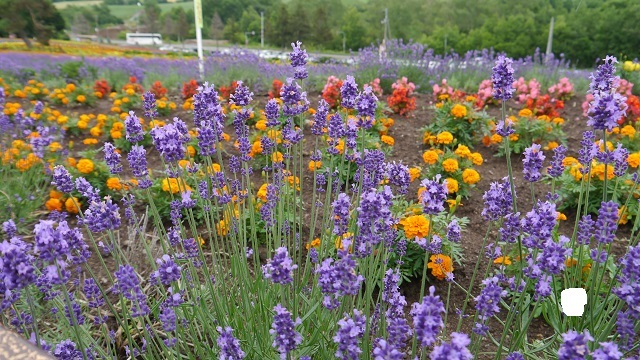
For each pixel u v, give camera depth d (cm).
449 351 161
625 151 308
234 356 208
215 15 7969
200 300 279
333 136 309
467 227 486
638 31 3756
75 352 241
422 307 175
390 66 1081
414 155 677
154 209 279
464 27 7250
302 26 6931
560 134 695
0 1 3422
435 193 227
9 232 269
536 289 220
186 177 518
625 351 211
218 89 1120
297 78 296
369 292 248
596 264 251
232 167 352
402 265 390
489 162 661
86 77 1269
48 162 566
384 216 229
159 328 325
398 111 841
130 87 1012
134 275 225
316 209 407
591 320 257
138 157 273
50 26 3703
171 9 9331
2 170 532
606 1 3978
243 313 295
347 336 189
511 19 5197
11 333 147
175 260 273
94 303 266
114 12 11119
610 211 236
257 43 7338
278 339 201
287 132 354
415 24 7362
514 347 242
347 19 7212
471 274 403
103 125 780
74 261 244
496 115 863
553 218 214
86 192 272
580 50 4062
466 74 1193
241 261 313
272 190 330
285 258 201
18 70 1345
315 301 290
